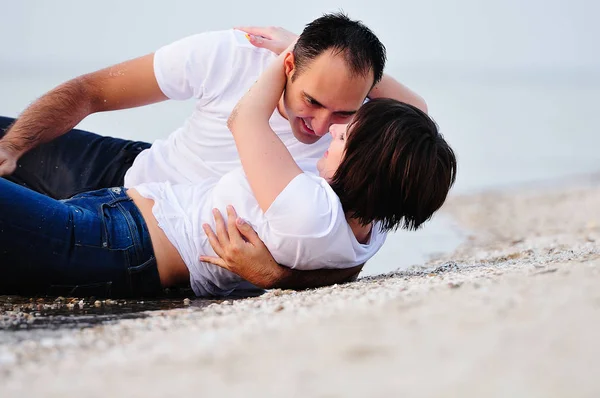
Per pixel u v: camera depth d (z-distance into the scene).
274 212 4.07
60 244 4.23
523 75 77.06
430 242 8.16
